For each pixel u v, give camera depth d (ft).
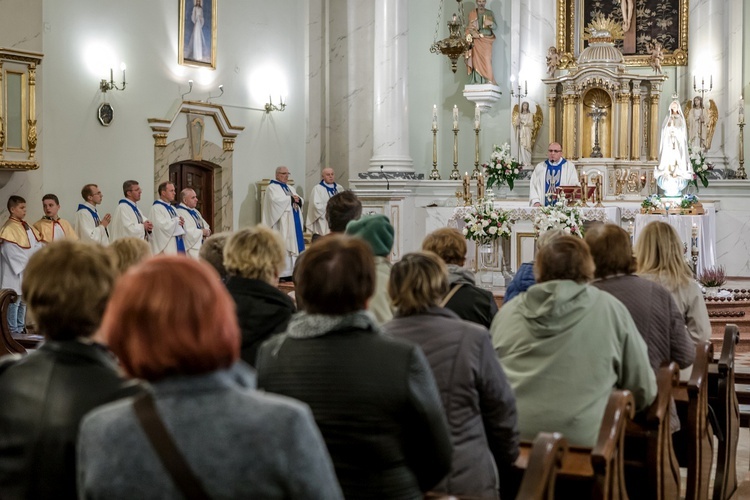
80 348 7.40
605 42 48.42
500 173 45.06
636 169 47.88
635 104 47.96
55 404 7.09
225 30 45.57
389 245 14.07
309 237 48.91
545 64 50.60
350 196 18.16
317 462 5.60
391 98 51.08
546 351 12.13
